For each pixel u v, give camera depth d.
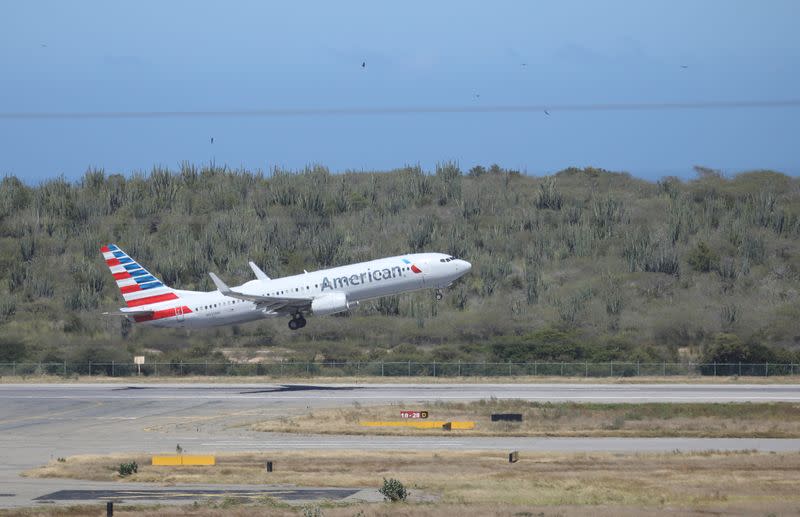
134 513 85.25
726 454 121.00
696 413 157.62
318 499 93.69
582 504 89.44
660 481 102.00
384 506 87.56
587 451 125.38
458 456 120.88
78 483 104.19
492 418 151.38
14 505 90.56
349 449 128.88
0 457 124.31
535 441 135.62
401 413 155.12
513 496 93.50
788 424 147.50
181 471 110.94
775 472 106.81
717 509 85.75
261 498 92.38
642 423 148.88
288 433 144.25
